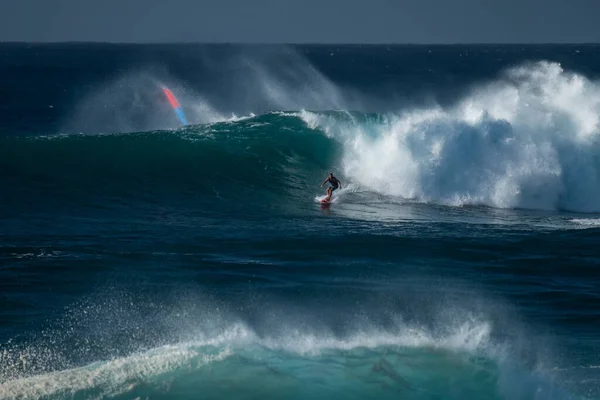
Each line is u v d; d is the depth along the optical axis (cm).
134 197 8238
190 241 6556
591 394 3606
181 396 3428
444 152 9119
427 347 4150
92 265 5697
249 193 8700
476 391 3581
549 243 6819
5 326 4400
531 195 8881
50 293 5041
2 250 6016
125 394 3422
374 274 5750
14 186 8181
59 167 8750
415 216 8000
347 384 3612
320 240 6725
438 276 5750
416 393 3541
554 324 4725
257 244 6525
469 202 8856
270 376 3678
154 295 5062
